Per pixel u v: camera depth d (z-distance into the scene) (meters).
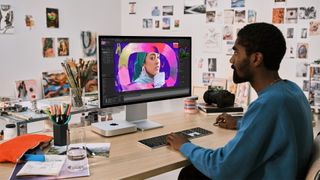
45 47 3.02
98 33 3.38
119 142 1.66
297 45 2.45
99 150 1.53
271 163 1.27
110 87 1.77
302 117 1.29
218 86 2.64
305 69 2.43
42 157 1.39
